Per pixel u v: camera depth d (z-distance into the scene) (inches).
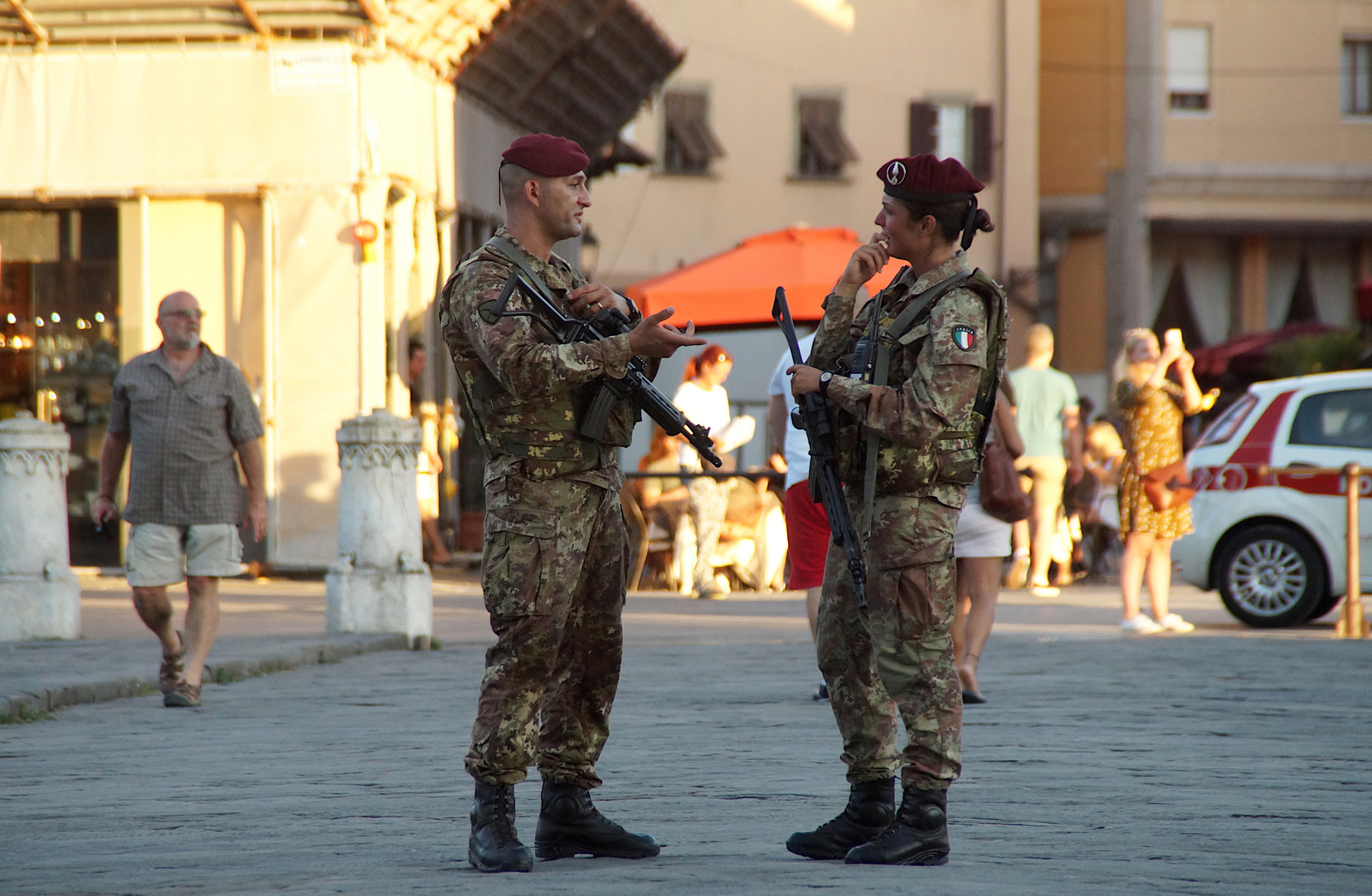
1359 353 3981.3
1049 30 5054.1
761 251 2662.4
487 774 603.2
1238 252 5118.1
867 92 4751.5
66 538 1582.2
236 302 2317.9
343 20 2253.9
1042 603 2137.1
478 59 2657.5
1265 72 5059.1
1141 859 614.9
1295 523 1819.6
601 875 578.9
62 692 1152.2
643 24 3090.6
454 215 2647.6
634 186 4559.5
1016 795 779.4
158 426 1168.8
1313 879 573.0
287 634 1583.4
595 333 613.9
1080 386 5054.1
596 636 633.0
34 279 2375.7
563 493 609.3
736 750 936.3
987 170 4815.5
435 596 2142.0
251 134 2283.5
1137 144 4980.3
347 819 727.1
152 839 680.4
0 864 617.9
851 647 631.8
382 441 1588.3
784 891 538.6
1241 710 1110.4
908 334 613.3
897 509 612.7
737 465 2642.7
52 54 2308.1
